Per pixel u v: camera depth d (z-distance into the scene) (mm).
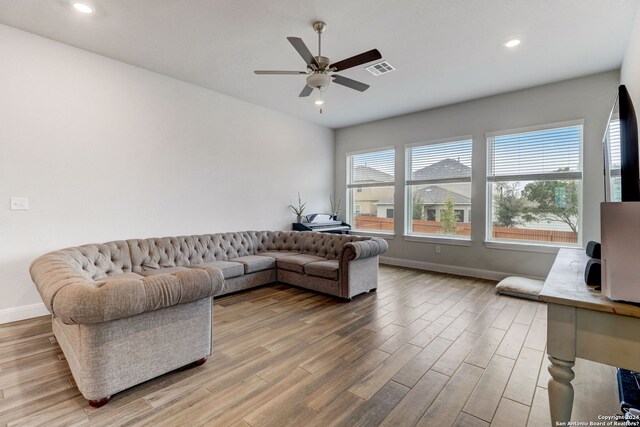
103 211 3609
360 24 2883
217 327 2928
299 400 1845
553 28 2930
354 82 3010
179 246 3959
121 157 3746
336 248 4453
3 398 1841
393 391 1936
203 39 3199
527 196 4520
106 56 3584
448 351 2455
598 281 1400
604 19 2777
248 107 5176
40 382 2010
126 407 1770
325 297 3879
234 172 5000
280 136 5742
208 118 4621
